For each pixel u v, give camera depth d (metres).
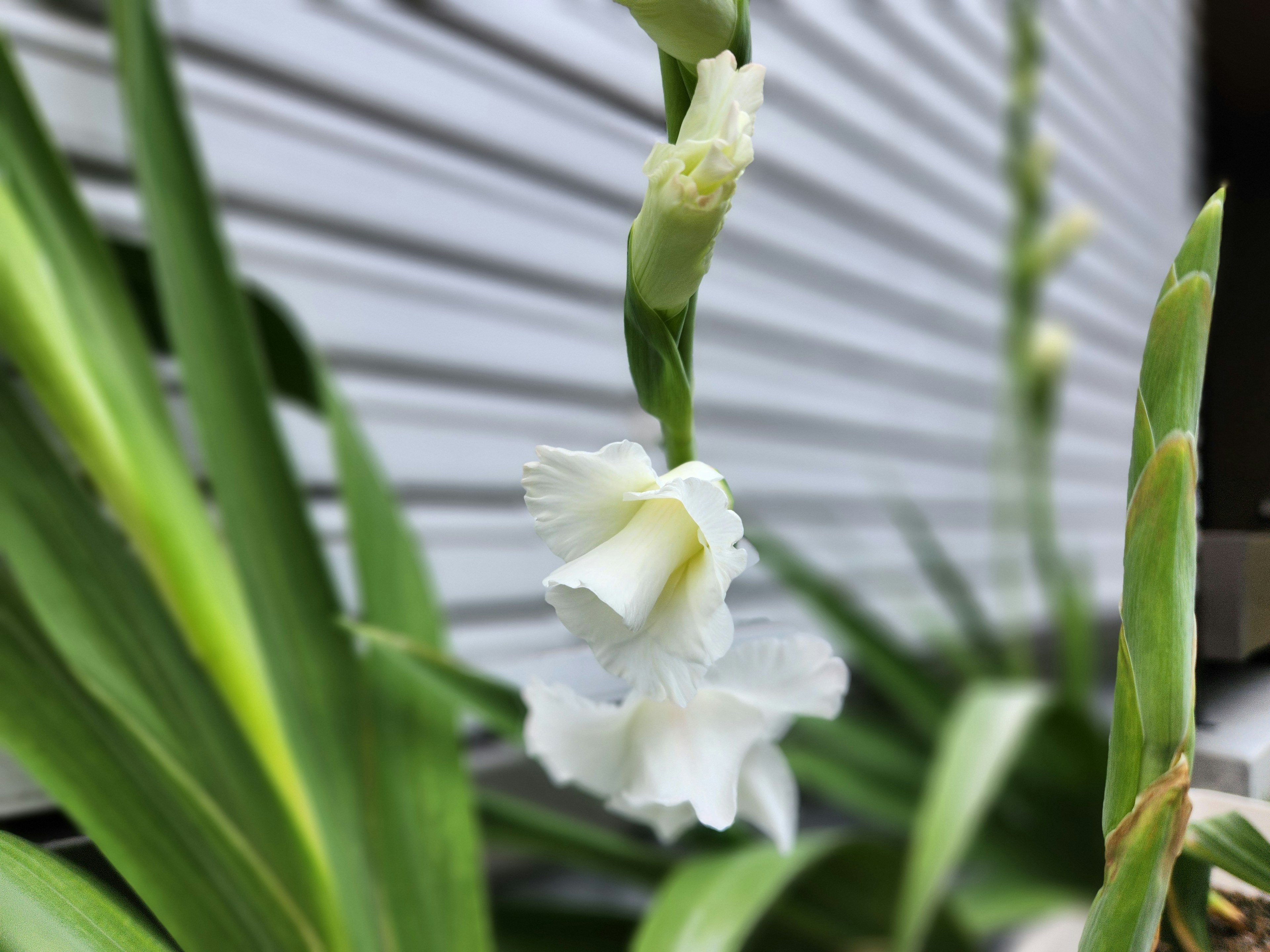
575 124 1.41
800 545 1.81
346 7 1.14
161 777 0.53
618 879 1.05
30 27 0.90
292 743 0.62
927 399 2.14
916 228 2.07
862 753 1.31
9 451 0.58
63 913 0.38
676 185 0.29
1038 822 1.26
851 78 1.86
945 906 1.04
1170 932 0.34
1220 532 0.39
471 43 1.28
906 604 1.92
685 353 0.35
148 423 0.66
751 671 0.38
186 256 0.69
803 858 0.85
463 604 1.29
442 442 1.28
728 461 1.68
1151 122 2.83
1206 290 0.27
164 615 0.62
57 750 0.50
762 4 1.65
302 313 1.13
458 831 0.64
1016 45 1.21
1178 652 0.27
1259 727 0.35
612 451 0.31
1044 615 2.20
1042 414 1.34
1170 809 0.27
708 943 0.70
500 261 1.33
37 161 0.64
